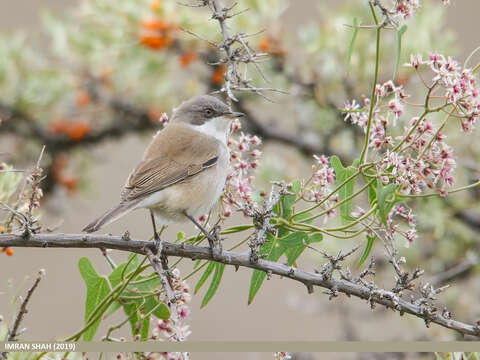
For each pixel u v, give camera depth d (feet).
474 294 40.57
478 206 39.60
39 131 42.57
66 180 43.32
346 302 42.68
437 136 25.70
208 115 34.32
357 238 40.50
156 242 25.70
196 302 45.06
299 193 27.20
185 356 23.02
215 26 39.78
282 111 43.32
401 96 25.99
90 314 26.25
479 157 38.73
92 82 43.32
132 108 43.19
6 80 41.91
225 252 25.90
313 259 40.70
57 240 24.97
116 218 27.73
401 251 40.19
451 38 39.22
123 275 26.03
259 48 39.99
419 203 39.47
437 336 38.37
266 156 41.45
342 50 40.52
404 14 24.32
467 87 24.68
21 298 22.75
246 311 44.88
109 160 45.11
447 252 41.01
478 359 22.06
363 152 25.96
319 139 42.42
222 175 31.73
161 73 42.65
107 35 41.75
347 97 40.45
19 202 26.81
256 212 25.84
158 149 31.73
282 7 41.75
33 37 44.29
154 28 40.22
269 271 25.45
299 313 44.88
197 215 31.45
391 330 41.06
